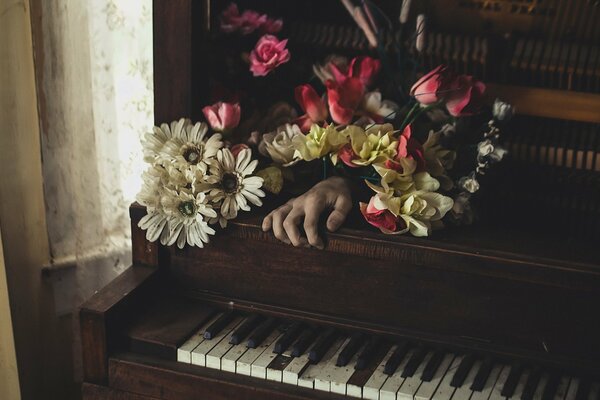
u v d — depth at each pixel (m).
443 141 1.81
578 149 1.78
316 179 1.87
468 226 1.78
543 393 1.66
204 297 1.87
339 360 1.72
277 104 1.91
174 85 1.82
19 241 2.15
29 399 2.25
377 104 1.82
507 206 1.85
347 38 1.92
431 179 1.73
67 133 2.17
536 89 1.81
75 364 2.32
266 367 1.71
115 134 2.17
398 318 1.77
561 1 1.79
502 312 1.72
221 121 1.82
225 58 1.92
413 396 1.65
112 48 2.11
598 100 1.78
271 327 1.80
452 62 1.84
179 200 1.81
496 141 1.74
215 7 1.88
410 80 1.87
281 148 1.81
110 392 1.80
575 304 1.68
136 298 1.83
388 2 1.87
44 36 2.11
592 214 1.81
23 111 2.11
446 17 1.86
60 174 2.20
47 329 2.26
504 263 1.68
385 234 1.73
